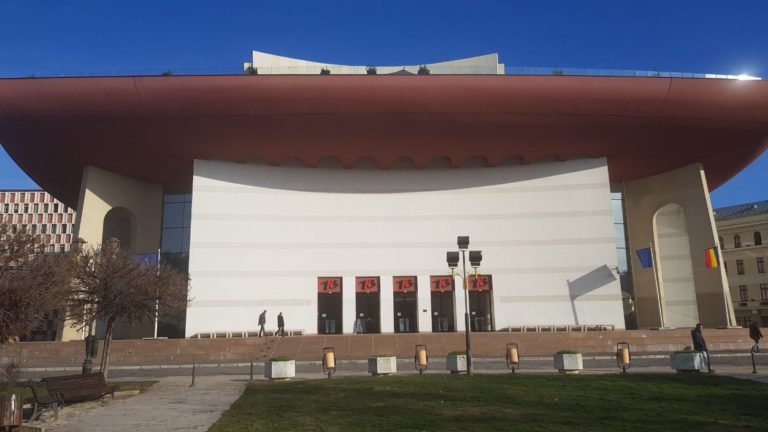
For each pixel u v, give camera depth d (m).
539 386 15.26
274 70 42.25
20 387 17.38
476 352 30.62
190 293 35.94
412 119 34.69
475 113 34.50
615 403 12.66
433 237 39.50
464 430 9.97
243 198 37.94
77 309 18.78
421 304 38.72
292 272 37.97
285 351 30.36
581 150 38.38
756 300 62.62
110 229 43.44
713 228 39.72
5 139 35.19
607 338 31.88
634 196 45.41
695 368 17.48
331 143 36.47
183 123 34.09
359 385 16.06
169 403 13.91
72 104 32.59
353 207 39.44
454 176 40.22
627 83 34.34
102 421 11.47
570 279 38.44
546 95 34.12
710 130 36.38
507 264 39.03
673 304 43.75
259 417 11.48
